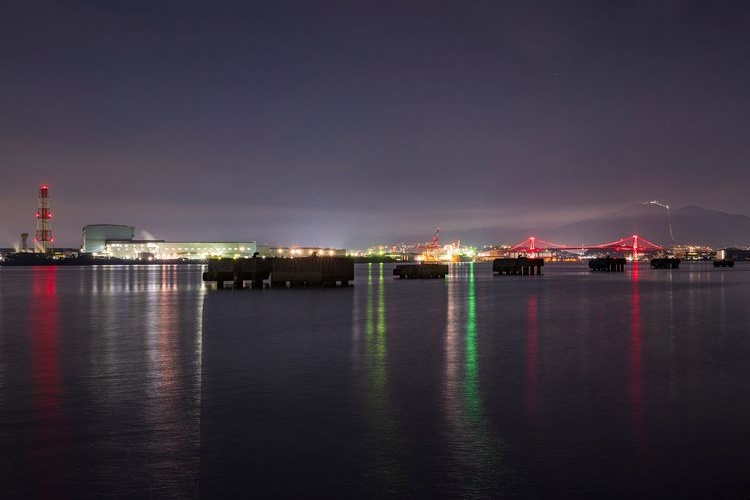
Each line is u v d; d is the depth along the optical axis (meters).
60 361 20.61
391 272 169.38
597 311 40.31
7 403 14.60
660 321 33.62
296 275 76.50
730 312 39.16
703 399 14.90
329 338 26.61
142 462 10.55
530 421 12.98
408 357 21.33
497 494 9.23
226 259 75.62
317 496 9.18
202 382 17.05
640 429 12.38
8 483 9.63
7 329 30.58
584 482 9.65
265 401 14.78
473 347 23.78
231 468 10.26
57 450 11.15
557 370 18.80
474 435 12.01
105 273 158.75
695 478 9.80
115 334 28.27
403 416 13.40
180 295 60.25
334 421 13.02
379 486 9.52
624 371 18.59
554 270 191.62
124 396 15.32
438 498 9.10
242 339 26.31
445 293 62.62
